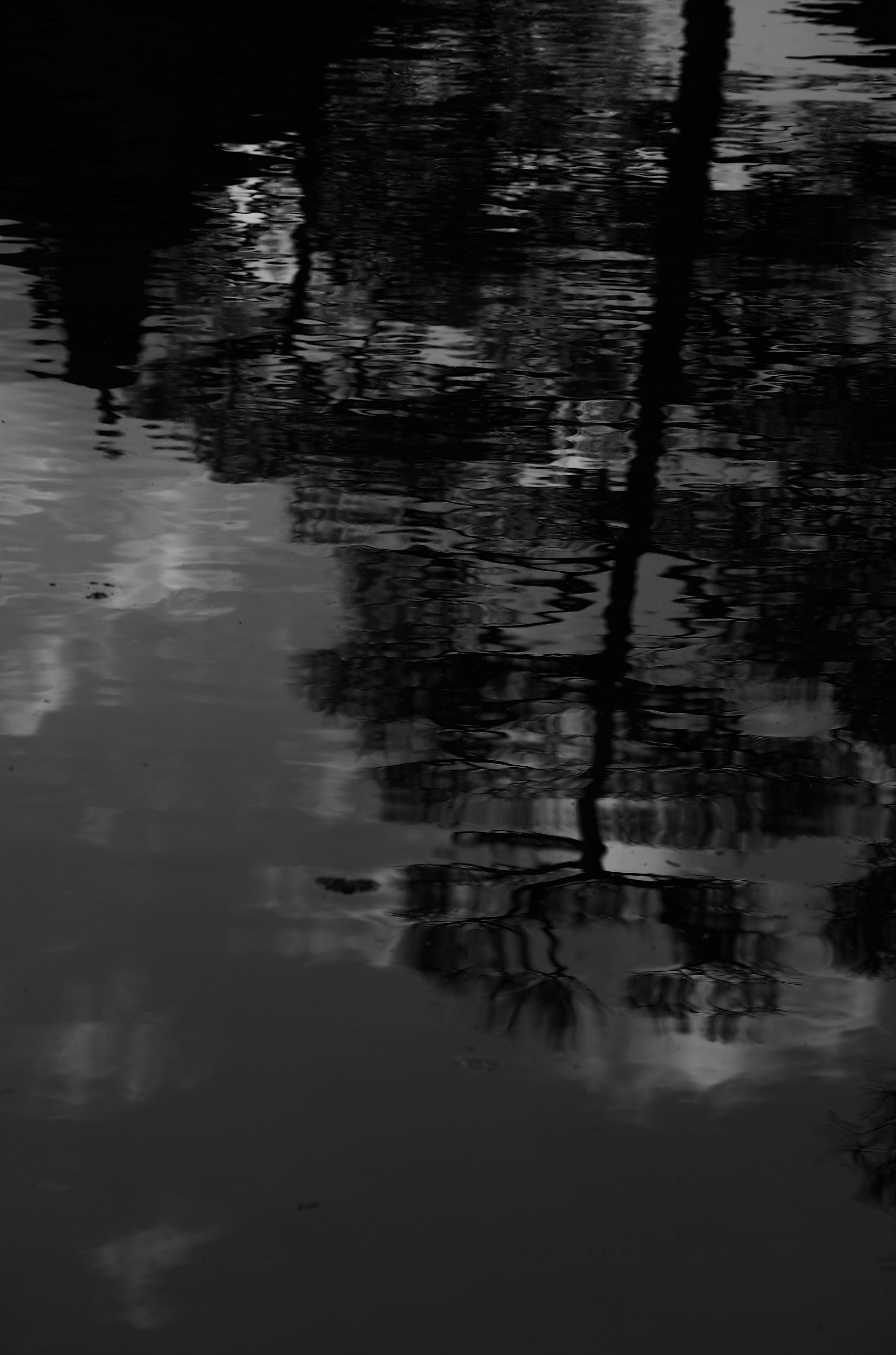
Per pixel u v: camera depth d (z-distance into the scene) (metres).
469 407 10.70
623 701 6.83
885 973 5.01
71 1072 4.38
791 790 6.15
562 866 5.54
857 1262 3.84
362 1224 3.90
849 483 9.69
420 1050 4.55
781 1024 4.73
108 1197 3.95
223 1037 4.56
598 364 11.74
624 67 24.38
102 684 6.66
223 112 19.75
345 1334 3.58
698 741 6.52
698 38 27.11
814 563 8.47
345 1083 4.39
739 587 8.12
